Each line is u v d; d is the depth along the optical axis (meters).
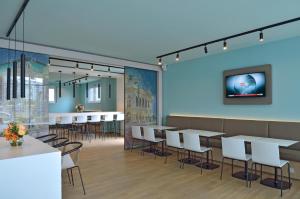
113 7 3.12
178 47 5.25
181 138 5.93
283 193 3.43
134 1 2.94
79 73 9.44
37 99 4.83
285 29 4.03
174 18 3.52
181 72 6.91
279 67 4.71
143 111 7.07
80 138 8.78
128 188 3.63
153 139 5.65
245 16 3.45
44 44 4.93
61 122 7.84
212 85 6.03
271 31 4.14
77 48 5.31
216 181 3.96
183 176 4.23
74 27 3.90
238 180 4.01
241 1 2.96
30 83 4.75
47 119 4.96
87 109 13.63
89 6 3.08
